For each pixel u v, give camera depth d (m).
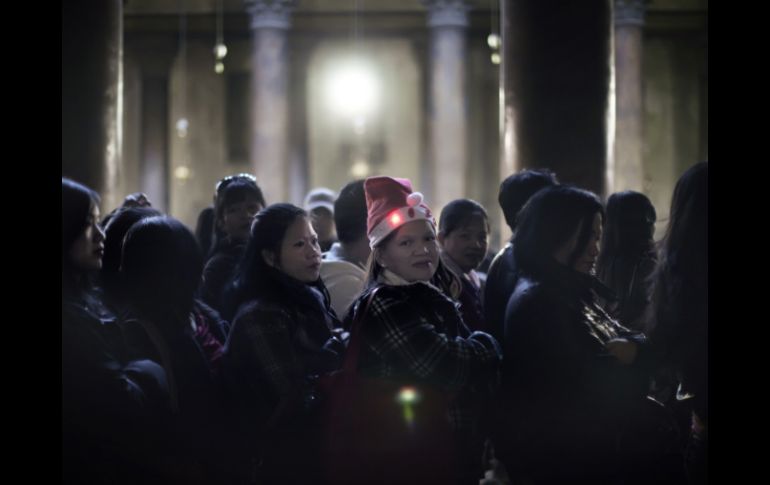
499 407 3.99
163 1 22.62
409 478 3.38
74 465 3.21
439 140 21.42
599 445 3.78
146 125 23.75
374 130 24.22
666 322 4.00
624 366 3.79
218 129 24.02
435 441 3.40
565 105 6.20
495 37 21.33
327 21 23.67
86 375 3.18
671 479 3.86
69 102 6.45
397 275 3.58
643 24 20.27
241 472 3.96
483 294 4.78
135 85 23.77
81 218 3.40
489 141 23.86
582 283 3.92
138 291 3.80
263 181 21.19
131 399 3.27
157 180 23.77
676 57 23.19
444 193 21.38
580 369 3.77
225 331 4.30
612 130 6.37
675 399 4.36
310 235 4.06
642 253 4.82
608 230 4.86
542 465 3.85
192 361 3.81
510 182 4.76
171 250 3.81
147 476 3.38
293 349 3.87
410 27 23.78
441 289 3.92
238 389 3.88
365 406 3.41
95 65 6.49
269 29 21.23
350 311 3.90
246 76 24.05
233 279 4.29
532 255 3.93
